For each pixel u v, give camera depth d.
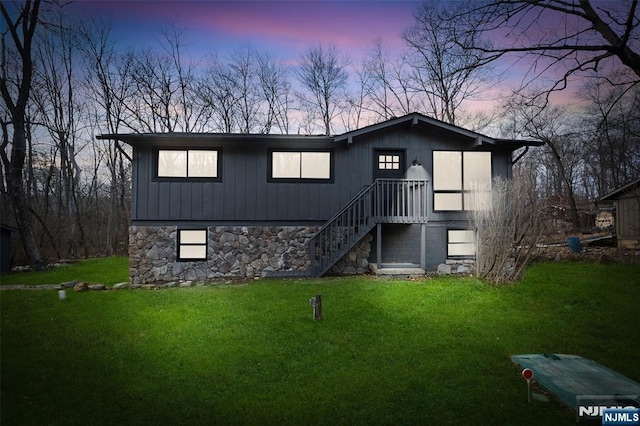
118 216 26.48
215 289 9.47
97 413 3.89
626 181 17.72
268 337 5.91
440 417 3.79
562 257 12.84
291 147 11.53
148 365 5.00
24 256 18.67
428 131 11.81
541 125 18.72
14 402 4.09
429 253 11.56
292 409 3.93
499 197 9.46
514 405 3.99
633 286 8.82
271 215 11.38
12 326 6.68
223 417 3.81
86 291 9.70
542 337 5.92
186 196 11.22
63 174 22.70
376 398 4.13
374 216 10.77
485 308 7.43
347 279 10.28
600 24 5.56
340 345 5.61
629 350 5.41
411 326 6.42
